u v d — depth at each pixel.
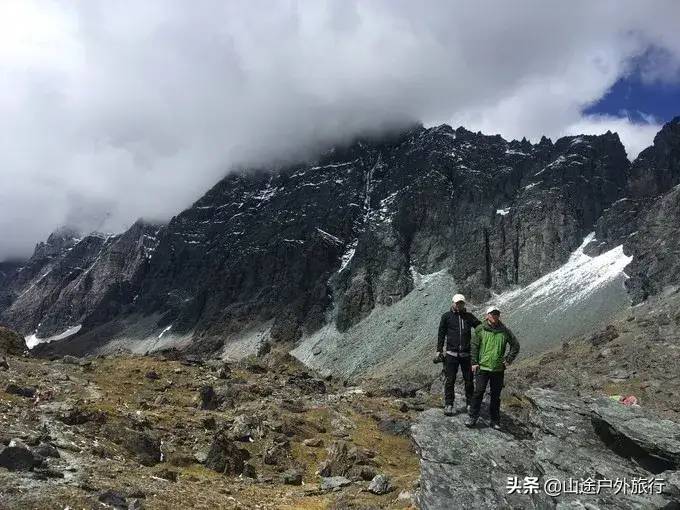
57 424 19.84
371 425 32.69
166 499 15.41
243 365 45.81
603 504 13.26
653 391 74.50
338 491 21.02
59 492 13.64
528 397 18.91
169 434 24.19
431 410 19.09
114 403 26.61
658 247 175.75
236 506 16.56
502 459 16.00
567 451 15.58
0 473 13.98
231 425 27.36
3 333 35.72
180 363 40.16
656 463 14.80
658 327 105.06
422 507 14.94
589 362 97.88
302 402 34.97
